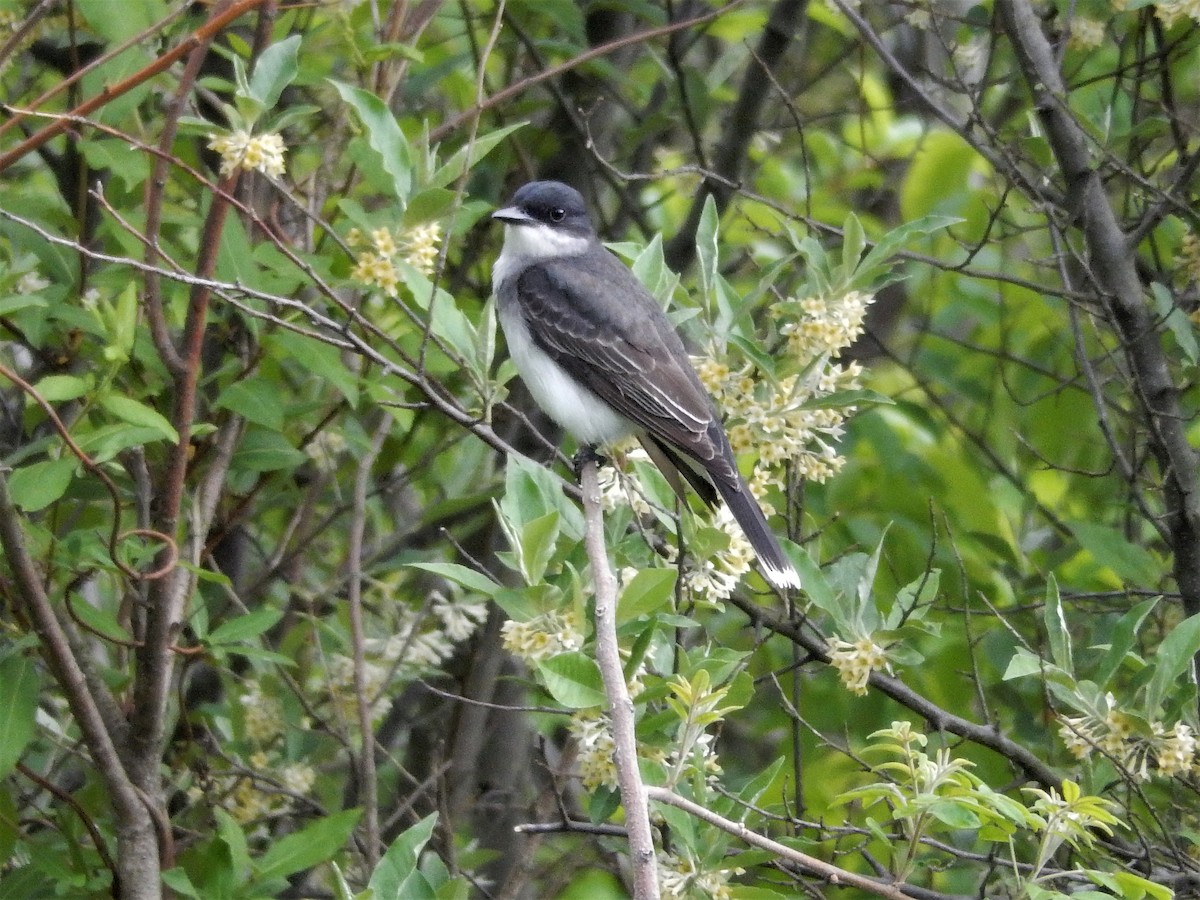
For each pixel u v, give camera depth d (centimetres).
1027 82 1191
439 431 1335
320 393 1154
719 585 901
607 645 723
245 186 960
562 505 893
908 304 1750
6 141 1127
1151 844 1020
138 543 958
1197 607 1091
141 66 930
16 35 887
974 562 1356
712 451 977
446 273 1453
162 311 928
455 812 1236
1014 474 1512
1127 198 1251
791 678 1337
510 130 898
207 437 1012
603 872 1402
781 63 1472
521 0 1295
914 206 1570
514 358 1106
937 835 1096
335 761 1345
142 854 867
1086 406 1445
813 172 1656
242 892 855
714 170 1421
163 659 879
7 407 1098
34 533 898
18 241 986
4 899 924
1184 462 1101
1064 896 750
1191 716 908
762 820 912
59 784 1118
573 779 1275
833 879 746
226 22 827
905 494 1428
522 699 1323
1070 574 1353
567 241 1141
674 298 1098
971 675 1087
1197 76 1393
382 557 1331
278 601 1289
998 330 1588
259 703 1080
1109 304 1136
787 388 945
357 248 916
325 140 1142
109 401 835
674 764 775
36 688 860
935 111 1180
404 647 1119
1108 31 1325
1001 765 1188
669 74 1474
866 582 940
